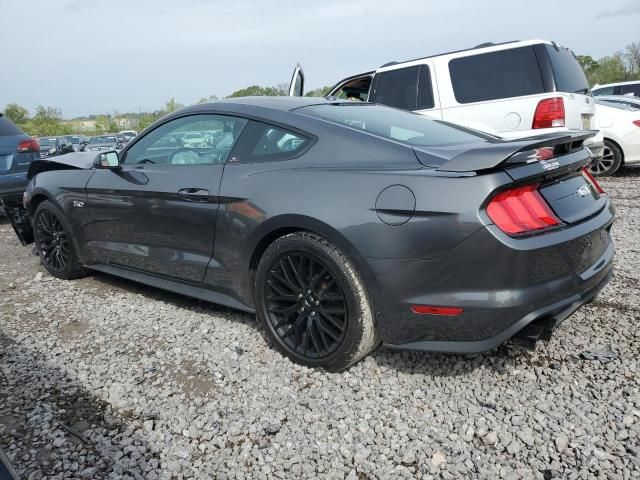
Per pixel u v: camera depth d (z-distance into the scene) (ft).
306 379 8.92
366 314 8.42
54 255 14.92
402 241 7.80
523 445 7.14
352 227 8.16
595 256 8.71
